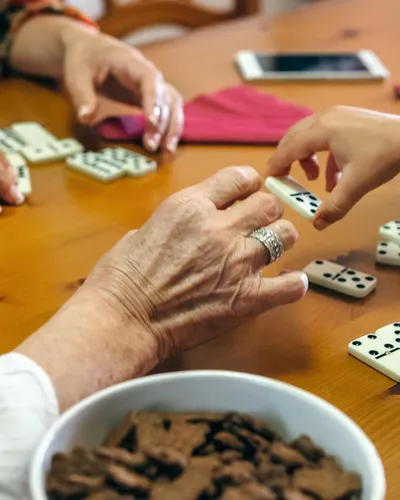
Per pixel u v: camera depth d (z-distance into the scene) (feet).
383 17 6.12
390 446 1.78
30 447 1.54
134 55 4.06
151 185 3.34
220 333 2.11
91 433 1.44
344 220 2.95
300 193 2.56
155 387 1.49
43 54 4.61
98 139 3.86
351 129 2.44
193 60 5.06
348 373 2.06
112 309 1.93
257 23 5.94
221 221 2.06
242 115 4.01
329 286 2.47
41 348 1.78
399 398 1.96
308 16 6.16
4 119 4.13
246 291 2.04
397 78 4.75
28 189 3.22
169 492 1.26
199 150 3.73
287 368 2.08
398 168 2.37
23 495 1.52
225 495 1.22
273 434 1.45
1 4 4.94
